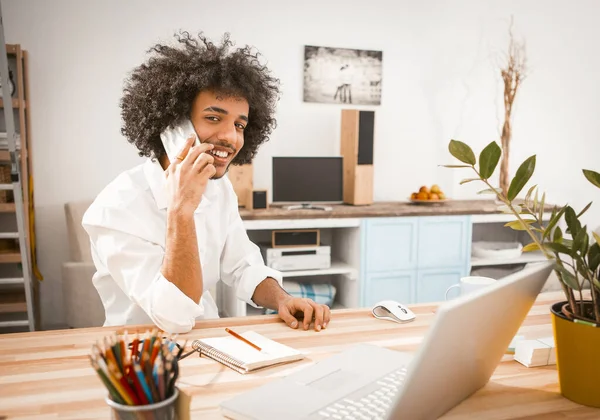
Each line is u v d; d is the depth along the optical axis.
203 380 1.10
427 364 0.75
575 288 1.00
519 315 0.97
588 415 0.97
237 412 0.92
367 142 3.83
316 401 0.96
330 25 3.95
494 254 3.91
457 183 4.33
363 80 4.04
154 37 3.64
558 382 1.08
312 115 3.97
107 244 1.52
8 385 1.06
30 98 3.49
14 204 3.20
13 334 1.35
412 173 4.23
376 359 1.17
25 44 3.44
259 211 3.53
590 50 4.52
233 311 3.50
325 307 1.49
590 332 0.97
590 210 4.68
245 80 1.56
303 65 3.91
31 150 3.48
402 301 3.74
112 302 1.65
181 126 1.57
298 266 3.55
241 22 3.78
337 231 3.98
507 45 4.32
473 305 0.75
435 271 3.79
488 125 4.35
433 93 4.20
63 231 3.62
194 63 1.52
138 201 1.57
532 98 4.43
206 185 1.55
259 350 1.22
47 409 0.96
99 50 3.56
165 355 0.76
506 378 1.13
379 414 0.91
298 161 3.67
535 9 4.35
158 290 1.38
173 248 1.41
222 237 1.79
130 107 1.67
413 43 4.12
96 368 0.73
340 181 3.77
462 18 4.20
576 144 4.59
